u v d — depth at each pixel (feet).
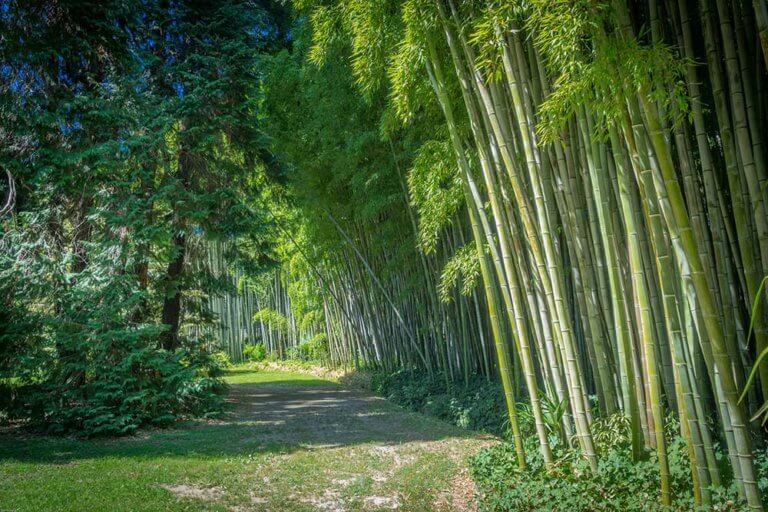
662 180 9.88
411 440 19.80
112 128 25.00
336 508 12.94
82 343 22.07
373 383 34.55
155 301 27.02
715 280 11.43
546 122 10.36
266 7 34.96
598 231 13.30
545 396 14.66
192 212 26.43
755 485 8.52
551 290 12.92
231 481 14.85
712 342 8.78
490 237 14.37
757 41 10.55
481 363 25.66
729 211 12.23
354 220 32.99
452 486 14.30
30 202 24.77
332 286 43.16
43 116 23.22
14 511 12.01
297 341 60.29
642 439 12.43
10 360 21.75
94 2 25.20
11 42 23.31
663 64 8.89
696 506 9.74
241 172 29.55
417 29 13.38
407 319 32.42
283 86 31.24
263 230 29.48
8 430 22.03
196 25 28.68
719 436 11.93
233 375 52.19
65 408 21.86
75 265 25.38
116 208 24.91
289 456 17.84
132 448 19.11
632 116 9.83
